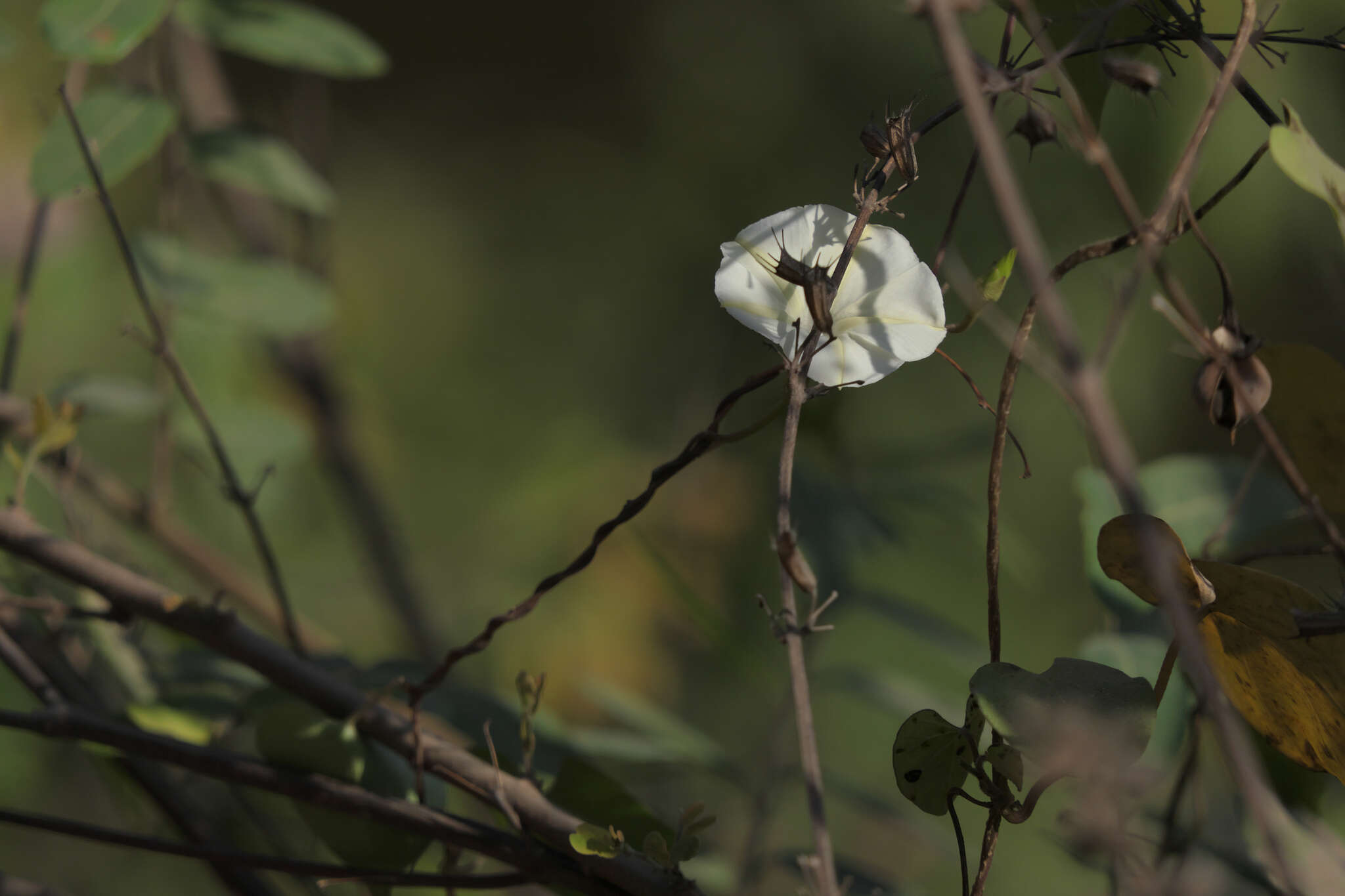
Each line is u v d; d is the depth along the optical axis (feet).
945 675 10.62
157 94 5.03
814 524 5.54
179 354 8.36
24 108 7.07
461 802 5.38
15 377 8.55
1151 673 4.72
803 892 4.36
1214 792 4.93
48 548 4.66
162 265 5.53
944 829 6.07
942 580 10.99
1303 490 4.40
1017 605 11.35
